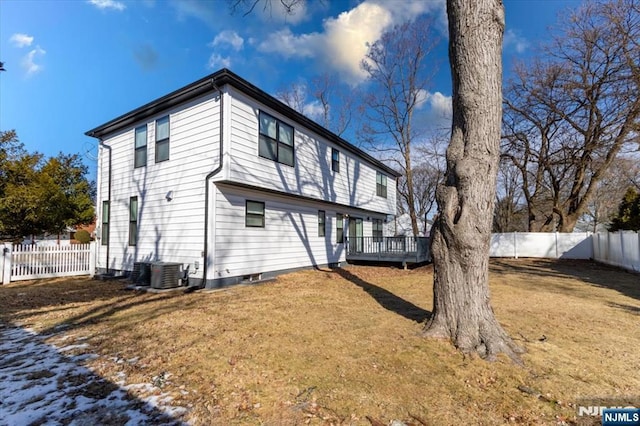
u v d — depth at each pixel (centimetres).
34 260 1028
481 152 389
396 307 606
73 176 1938
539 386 293
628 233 1213
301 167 1151
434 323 418
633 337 427
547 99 1593
